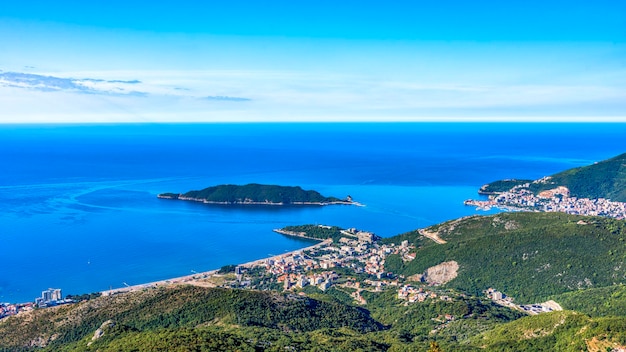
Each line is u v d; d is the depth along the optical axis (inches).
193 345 6560.0
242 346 6835.6
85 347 7283.5
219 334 7219.5
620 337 6382.9
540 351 6860.2
